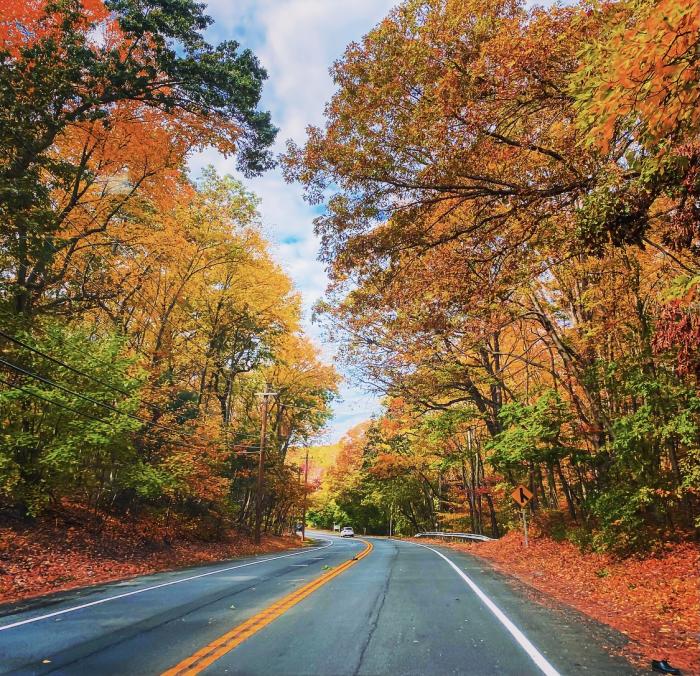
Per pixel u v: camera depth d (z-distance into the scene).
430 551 25.44
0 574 11.93
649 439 12.58
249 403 41.22
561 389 21.84
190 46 18.47
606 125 4.54
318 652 5.66
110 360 17.45
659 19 3.63
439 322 11.04
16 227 15.10
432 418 28.09
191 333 30.45
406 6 8.63
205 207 25.69
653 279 12.19
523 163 9.20
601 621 7.63
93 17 18.23
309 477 82.62
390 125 9.37
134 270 24.08
